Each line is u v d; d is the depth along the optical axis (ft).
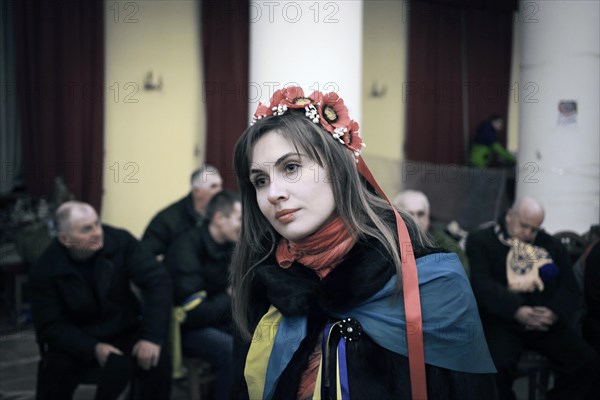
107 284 9.52
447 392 4.21
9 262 15.12
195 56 21.38
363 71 25.63
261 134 4.40
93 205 19.79
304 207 4.28
